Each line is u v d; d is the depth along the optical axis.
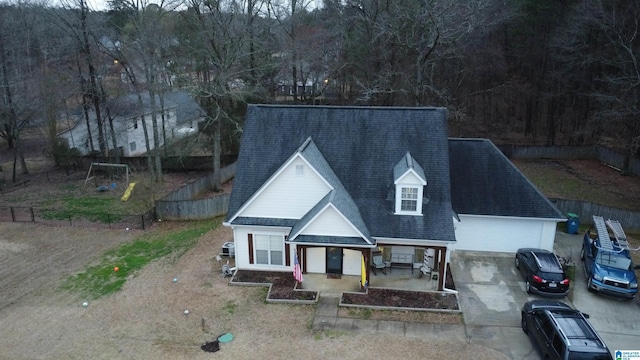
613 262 21.59
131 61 40.66
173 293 21.52
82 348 17.73
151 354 17.36
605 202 33.19
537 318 17.64
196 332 18.66
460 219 24.92
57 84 43.22
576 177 39.25
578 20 39.22
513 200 24.53
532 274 21.16
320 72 48.19
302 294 21.20
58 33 49.12
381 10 40.97
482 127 54.47
